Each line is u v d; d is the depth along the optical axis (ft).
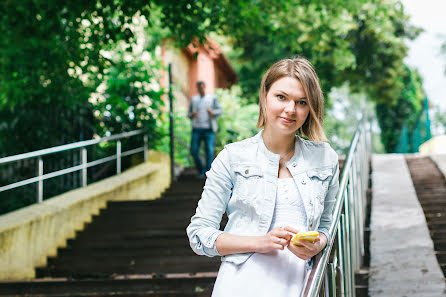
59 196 24.95
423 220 20.80
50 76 26.68
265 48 62.54
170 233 22.31
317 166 6.97
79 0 21.83
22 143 27.91
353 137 19.15
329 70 65.10
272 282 6.50
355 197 16.94
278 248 6.32
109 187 28.07
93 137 31.78
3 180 26.84
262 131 7.04
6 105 27.12
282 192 6.79
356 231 16.62
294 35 34.96
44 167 28.48
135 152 33.32
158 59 35.04
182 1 24.36
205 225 6.82
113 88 32.68
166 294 16.78
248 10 27.02
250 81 65.10
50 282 18.17
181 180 35.53
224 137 37.40
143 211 26.12
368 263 18.08
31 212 22.03
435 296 14.42
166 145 38.34
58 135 29.40
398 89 72.02
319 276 6.50
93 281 17.88
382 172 30.86
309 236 6.19
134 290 17.63
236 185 6.81
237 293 6.48
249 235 6.72
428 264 16.44
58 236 22.94
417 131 71.67
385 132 93.50
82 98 28.86
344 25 38.19
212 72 63.77
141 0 23.29
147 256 20.31
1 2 21.24
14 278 20.15
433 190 26.99
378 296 14.69
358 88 70.64
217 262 19.35
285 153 6.97
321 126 6.98
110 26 24.71
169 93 33.86
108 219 25.53
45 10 21.40
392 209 22.70
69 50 24.25
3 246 19.75
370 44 66.64
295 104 6.70
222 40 63.52
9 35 22.79
